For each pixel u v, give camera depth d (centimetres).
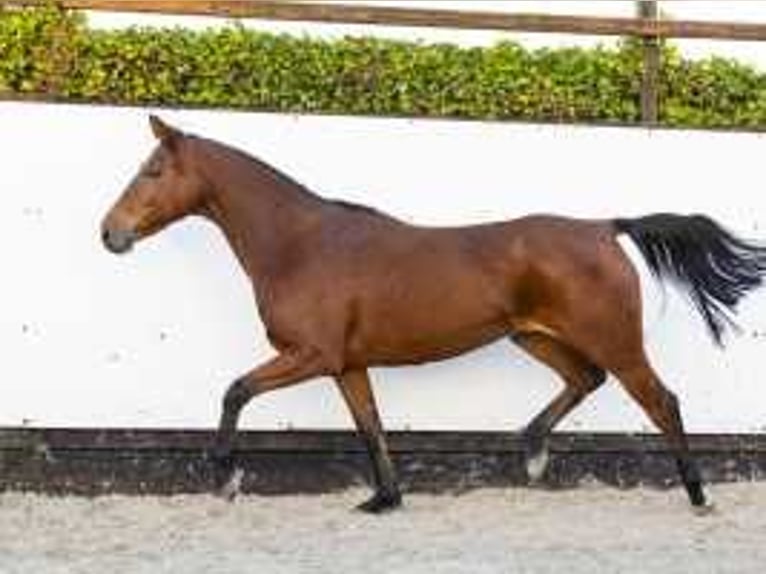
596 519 1020
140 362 1076
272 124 1088
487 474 1104
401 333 1022
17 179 1064
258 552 931
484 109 1109
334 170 1091
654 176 1108
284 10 1098
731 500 1072
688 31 1120
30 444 1071
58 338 1070
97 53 1083
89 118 1069
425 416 1094
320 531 984
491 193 1098
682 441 1030
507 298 1023
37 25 1077
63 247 1068
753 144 1113
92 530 984
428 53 1108
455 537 970
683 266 1031
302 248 1019
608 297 1015
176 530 984
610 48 1170
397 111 1103
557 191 1102
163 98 1089
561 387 1099
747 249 1033
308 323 1010
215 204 1027
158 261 1076
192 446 1081
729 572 895
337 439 1089
